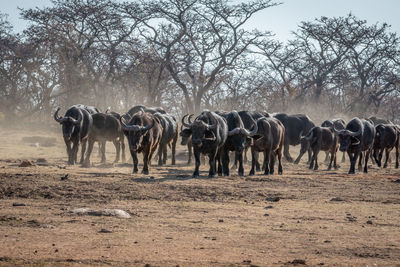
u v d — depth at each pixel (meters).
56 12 144.50
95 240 20.81
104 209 27.19
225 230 23.48
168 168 53.69
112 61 143.62
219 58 148.88
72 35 149.38
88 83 144.75
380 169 64.06
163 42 149.88
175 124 60.50
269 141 48.28
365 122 57.03
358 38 154.00
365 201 33.34
